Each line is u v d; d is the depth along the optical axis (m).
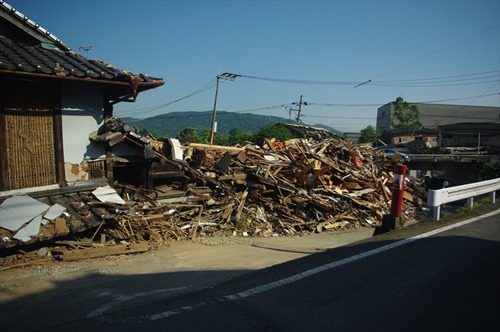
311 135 23.08
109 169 9.15
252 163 13.70
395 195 7.57
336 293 4.29
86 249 7.17
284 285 4.54
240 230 10.28
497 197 12.62
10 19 8.02
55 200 7.70
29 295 5.05
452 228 7.54
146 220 8.82
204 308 3.93
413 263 5.32
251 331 3.44
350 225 11.98
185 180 10.92
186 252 7.74
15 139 7.68
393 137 52.34
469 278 4.75
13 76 7.25
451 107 75.94
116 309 4.24
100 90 8.96
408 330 3.45
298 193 12.23
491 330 3.45
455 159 29.72
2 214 6.80
